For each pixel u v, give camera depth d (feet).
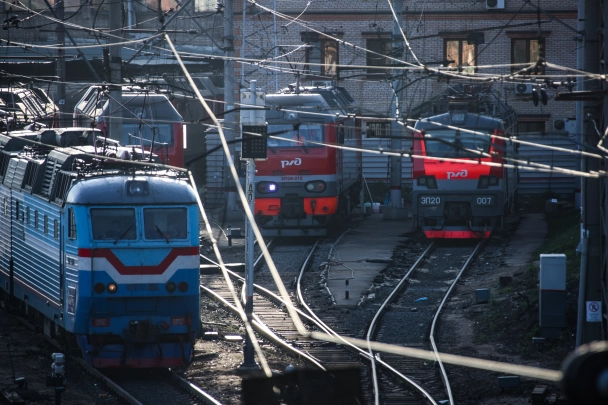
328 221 259.60
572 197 333.42
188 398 126.00
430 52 370.53
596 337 124.47
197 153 371.56
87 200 134.82
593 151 121.80
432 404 119.24
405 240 257.96
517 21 366.02
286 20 376.07
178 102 337.52
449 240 261.65
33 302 160.15
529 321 157.79
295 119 247.91
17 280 171.01
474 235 248.52
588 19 122.93
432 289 202.59
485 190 244.42
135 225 135.13
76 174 141.49
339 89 302.04
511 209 305.12
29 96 251.60
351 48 375.86
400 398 123.95
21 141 186.09
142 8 447.42
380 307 183.73
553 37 364.58
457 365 141.90
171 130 270.87
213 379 134.62
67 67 294.25
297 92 259.60
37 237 155.94
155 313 135.44
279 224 250.37
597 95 119.03
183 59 332.80
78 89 342.85
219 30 451.94
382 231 274.36
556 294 149.59
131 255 134.41
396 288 197.88
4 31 411.13
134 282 134.21
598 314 124.06
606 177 119.65
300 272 216.33
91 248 133.39
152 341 134.82
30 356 146.82
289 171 248.11
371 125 360.28
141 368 141.90
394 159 297.94
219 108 381.60
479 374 136.56
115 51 208.13
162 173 145.18
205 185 372.17
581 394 39.93
